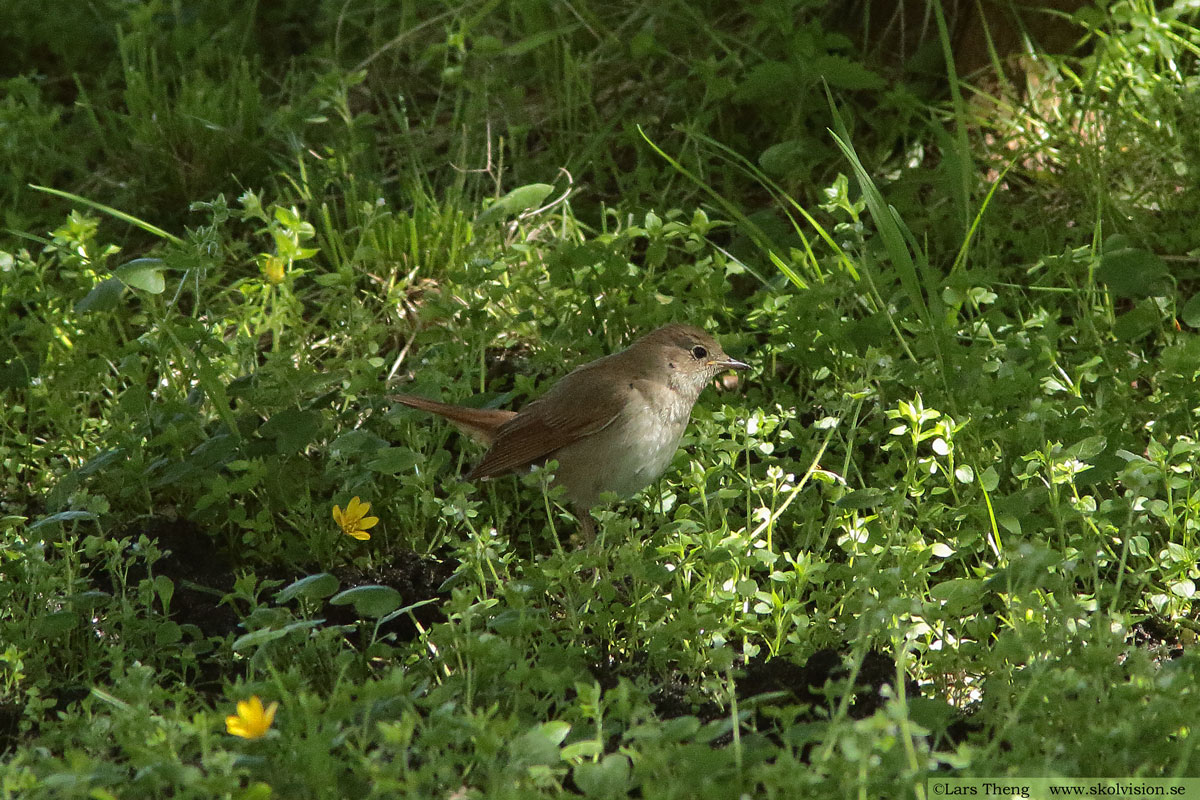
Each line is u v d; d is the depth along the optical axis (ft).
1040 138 42.91
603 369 32.17
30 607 27.96
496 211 40.04
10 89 50.16
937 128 41.04
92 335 37.60
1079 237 40.14
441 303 36.68
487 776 22.03
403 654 27.63
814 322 34.40
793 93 44.50
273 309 38.01
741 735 25.07
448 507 29.30
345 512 31.07
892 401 34.58
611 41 49.24
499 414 32.96
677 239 43.45
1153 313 34.22
